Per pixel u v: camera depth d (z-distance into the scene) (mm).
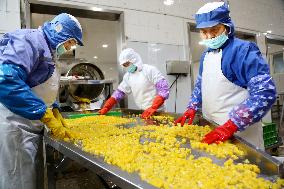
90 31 6281
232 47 1478
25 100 1429
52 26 1652
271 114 5770
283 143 4238
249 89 1373
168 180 877
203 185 833
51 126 1522
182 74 4246
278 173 958
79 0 3354
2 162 1812
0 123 1783
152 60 3984
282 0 6203
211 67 1619
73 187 2127
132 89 2980
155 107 2521
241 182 885
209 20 1434
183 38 4316
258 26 5586
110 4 3604
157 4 4051
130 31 3783
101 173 994
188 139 1481
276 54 7043
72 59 3285
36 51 1563
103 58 9367
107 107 2928
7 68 1414
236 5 5191
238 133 1623
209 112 1714
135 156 1152
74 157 1190
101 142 1428
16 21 2975
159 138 1520
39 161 1920
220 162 1103
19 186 1857
